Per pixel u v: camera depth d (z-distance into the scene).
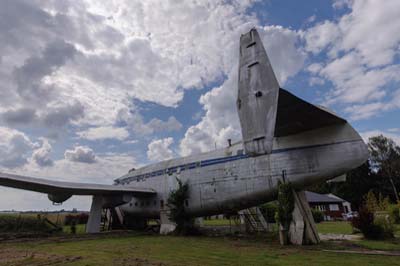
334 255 9.27
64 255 9.73
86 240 14.95
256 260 8.36
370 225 14.52
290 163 13.18
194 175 18.03
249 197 14.89
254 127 11.23
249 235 16.73
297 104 9.82
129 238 15.84
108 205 21.38
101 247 11.88
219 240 14.34
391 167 56.28
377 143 59.38
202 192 17.17
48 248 11.78
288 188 12.79
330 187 65.06
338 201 49.50
